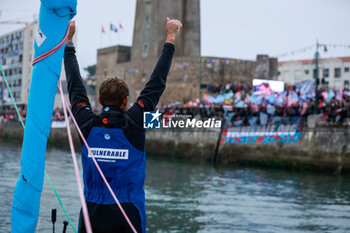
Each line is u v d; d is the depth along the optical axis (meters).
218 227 12.68
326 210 15.95
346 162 29.28
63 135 47.50
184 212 14.70
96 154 3.18
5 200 13.91
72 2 2.96
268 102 32.59
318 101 31.31
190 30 55.56
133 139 3.19
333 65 74.56
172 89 51.09
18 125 59.03
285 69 79.00
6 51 83.56
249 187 22.06
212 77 50.09
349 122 29.55
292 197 19.08
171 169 31.39
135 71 56.62
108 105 3.32
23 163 2.99
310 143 31.30
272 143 33.56
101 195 3.16
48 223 10.61
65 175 22.38
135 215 3.12
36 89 2.96
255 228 12.67
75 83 3.52
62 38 3.00
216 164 36.22
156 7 55.56
